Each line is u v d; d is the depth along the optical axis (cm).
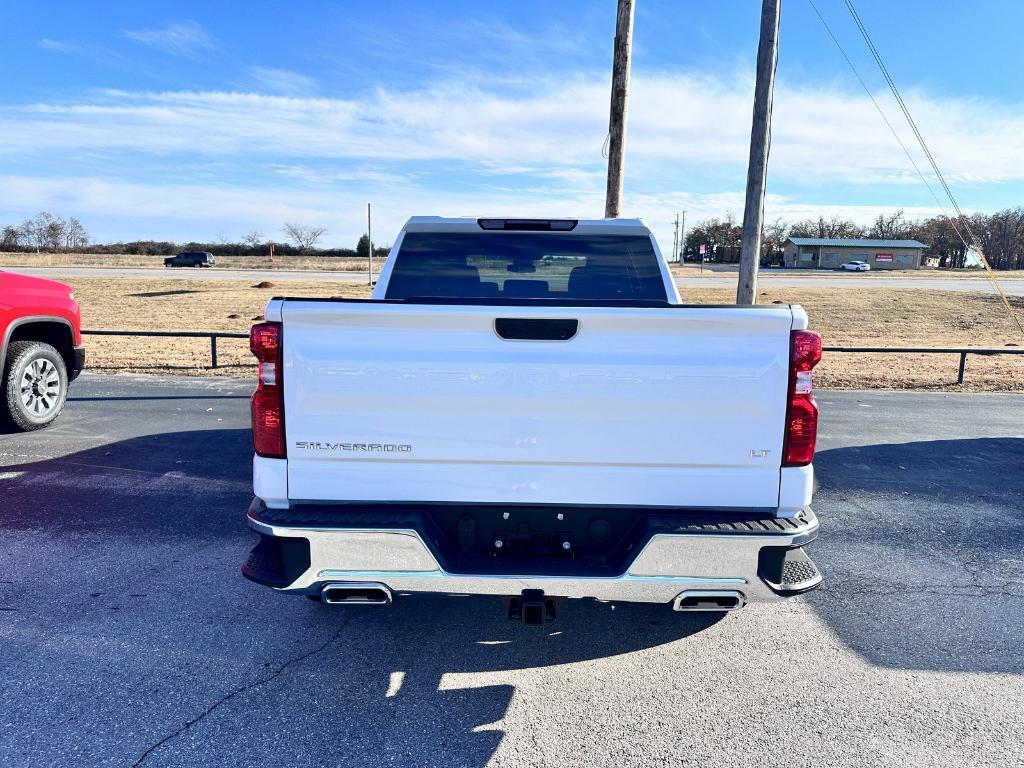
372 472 269
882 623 356
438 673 304
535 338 261
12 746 251
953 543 469
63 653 313
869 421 867
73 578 389
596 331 261
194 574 396
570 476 267
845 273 7300
